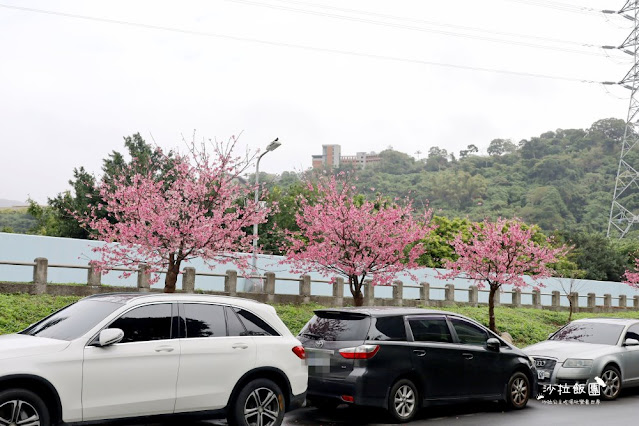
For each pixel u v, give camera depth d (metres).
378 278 20.70
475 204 114.25
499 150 164.00
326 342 10.55
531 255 24.47
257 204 18.47
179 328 8.29
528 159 133.12
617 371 13.86
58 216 35.22
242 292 22.97
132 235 16.59
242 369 8.59
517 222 23.62
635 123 72.25
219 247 17.08
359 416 11.20
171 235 16.31
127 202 16.95
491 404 12.91
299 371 9.13
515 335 24.39
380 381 10.28
